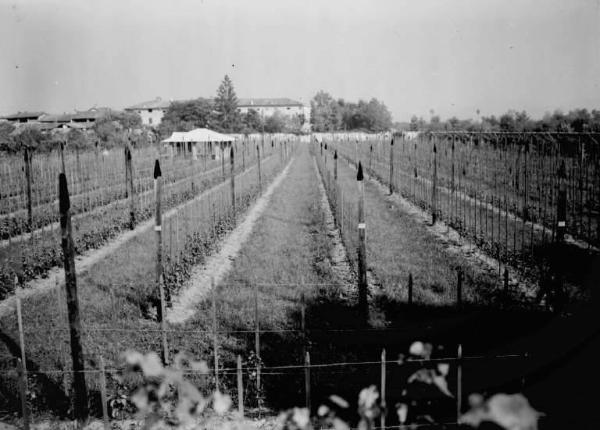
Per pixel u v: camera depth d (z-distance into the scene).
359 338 10.99
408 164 46.09
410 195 30.83
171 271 15.56
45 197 27.27
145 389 2.97
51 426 7.93
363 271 12.54
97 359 10.05
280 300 13.80
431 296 13.51
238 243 21.53
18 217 22.62
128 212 25.31
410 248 19.28
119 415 8.09
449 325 11.46
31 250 17.62
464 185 31.36
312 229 23.80
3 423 7.98
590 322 10.77
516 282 15.09
